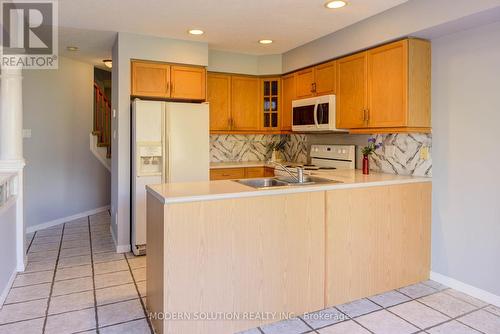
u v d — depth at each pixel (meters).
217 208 2.16
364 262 2.73
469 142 2.80
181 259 2.08
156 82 3.87
